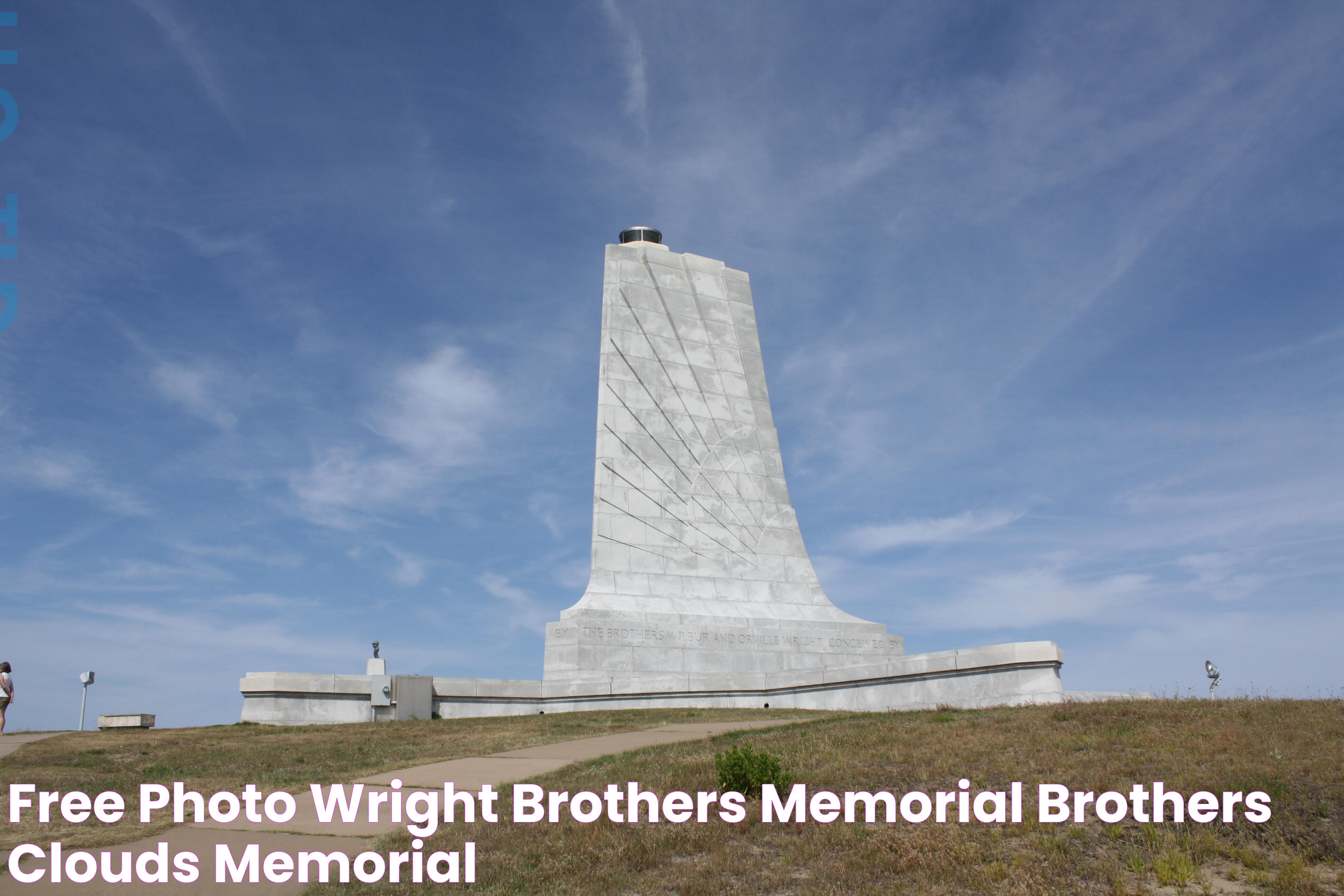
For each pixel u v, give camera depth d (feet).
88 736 79.82
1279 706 60.70
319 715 96.94
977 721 63.46
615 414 127.13
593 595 116.98
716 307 140.05
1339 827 37.91
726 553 127.24
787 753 55.62
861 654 126.62
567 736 72.84
